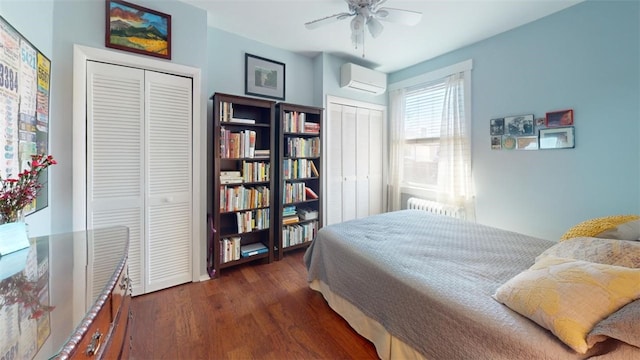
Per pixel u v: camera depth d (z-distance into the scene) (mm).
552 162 2385
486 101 2836
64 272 950
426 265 1443
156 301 2053
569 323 834
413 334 1228
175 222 2271
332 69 3381
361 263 1609
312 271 2121
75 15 1793
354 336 1672
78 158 1815
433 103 3445
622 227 1350
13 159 1235
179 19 2191
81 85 1819
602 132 2096
